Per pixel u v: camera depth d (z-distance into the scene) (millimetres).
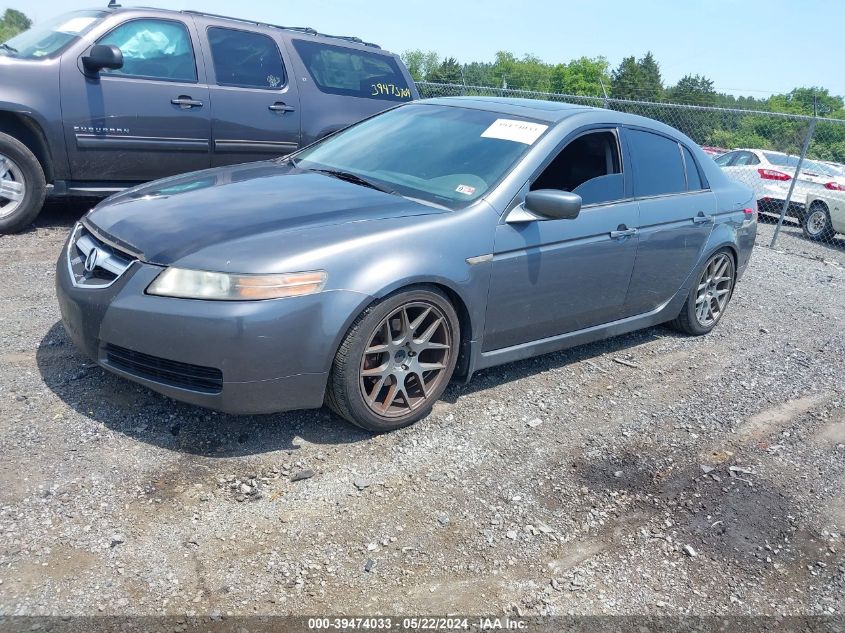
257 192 3795
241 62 7168
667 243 4875
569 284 4234
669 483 3547
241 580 2539
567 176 4266
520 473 3438
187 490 2975
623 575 2859
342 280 3199
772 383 4980
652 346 5422
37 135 6219
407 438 3590
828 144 14992
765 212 14508
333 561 2695
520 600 2650
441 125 4535
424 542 2869
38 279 5176
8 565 2461
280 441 3400
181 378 3129
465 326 3793
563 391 4406
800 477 3775
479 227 3711
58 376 3748
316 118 7633
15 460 3014
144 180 6832
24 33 6977
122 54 6406
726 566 2998
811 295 7812
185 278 3053
